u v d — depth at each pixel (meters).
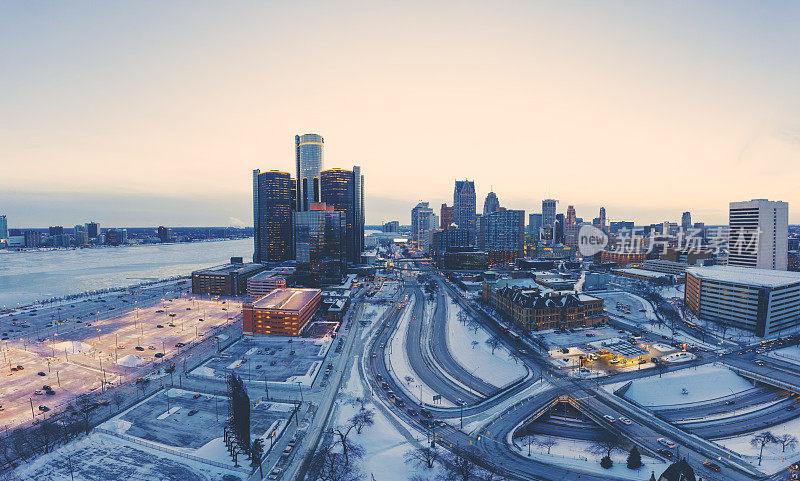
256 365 178.50
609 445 116.88
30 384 160.12
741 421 133.75
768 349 189.62
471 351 194.62
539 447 119.25
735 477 100.75
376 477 100.56
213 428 124.94
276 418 131.50
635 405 140.38
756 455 111.00
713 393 152.38
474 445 116.12
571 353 187.00
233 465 105.50
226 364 180.25
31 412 136.75
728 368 165.50
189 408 137.75
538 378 161.12
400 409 138.75
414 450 112.69
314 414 135.00
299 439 119.44
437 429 125.25
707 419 135.00
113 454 110.75
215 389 153.62
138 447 114.31
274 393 151.12
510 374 165.50
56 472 102.19
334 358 189.38
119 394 149.25
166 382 160.62
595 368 170.75
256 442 105.94
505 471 103.62
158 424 127.06
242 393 108.25
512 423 128.50
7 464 105.62
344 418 131.88
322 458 108.75
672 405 145.75
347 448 112.38
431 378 167.38
